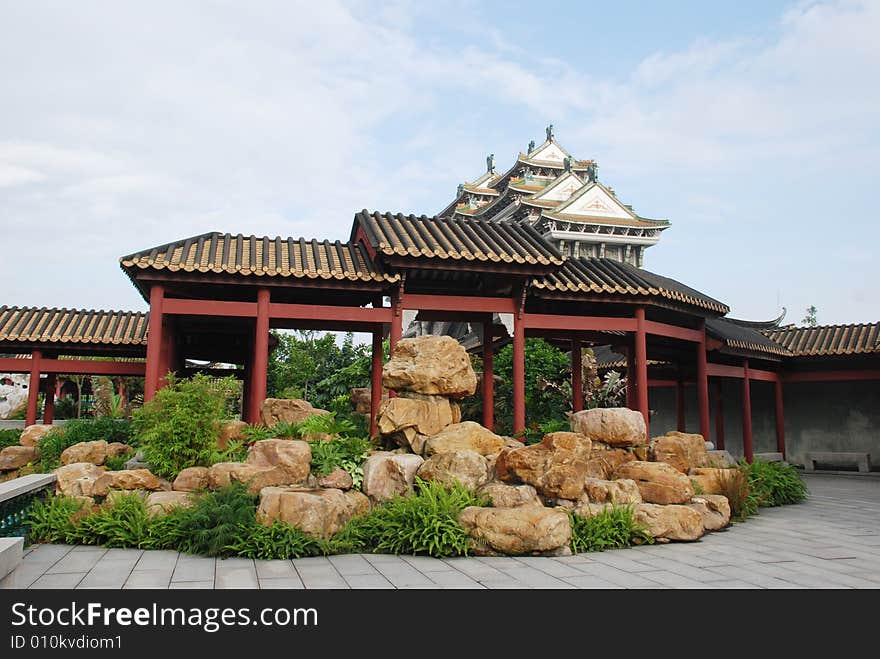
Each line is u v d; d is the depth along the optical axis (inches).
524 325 668.1
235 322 767.7
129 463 509.0
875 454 1049.5
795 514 604.4
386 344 1219.2
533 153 2108.8
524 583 325.7
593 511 440.5
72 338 807.1
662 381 1192.8
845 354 989.2
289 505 393.7
